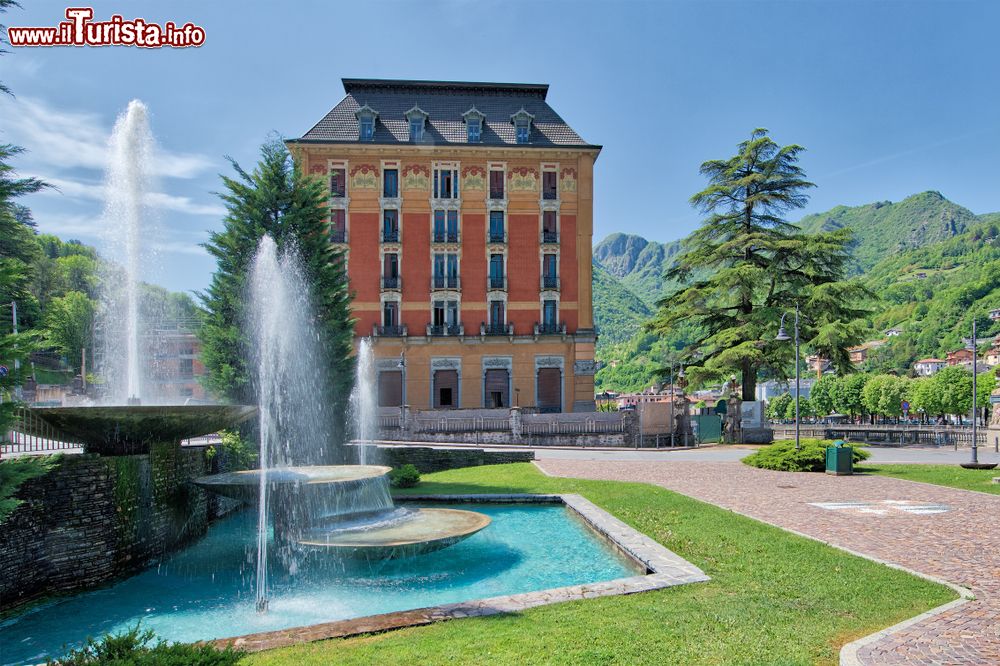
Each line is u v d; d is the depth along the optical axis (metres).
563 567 11.79
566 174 46.38
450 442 33.94
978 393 73.06
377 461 27.28
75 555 11.30
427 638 7.01
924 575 9.27
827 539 11.80
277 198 25.14
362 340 40.19
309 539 12.16
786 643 6.78
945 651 6.44
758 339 36.53
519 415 33.94
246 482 13.37
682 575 9.48
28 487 10.55
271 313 24.28
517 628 7.27
